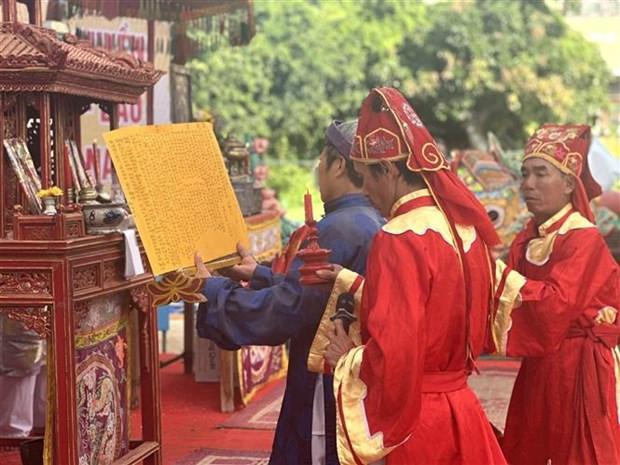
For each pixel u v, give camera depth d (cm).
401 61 2148
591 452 396
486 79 2091
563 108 2123
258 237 634
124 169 335
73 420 340
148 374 407
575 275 379
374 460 289
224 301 343
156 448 407
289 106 2098
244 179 639
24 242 334
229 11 666
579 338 399
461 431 299
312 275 316
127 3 650
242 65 2059
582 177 418
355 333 314
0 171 365
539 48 2116
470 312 302
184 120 757
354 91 2125
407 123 303
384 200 308
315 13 2128
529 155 412
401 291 287
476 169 813
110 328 381
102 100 400
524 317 360
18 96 364
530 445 409
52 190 347
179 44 742
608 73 2172
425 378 299
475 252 304
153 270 330
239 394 634
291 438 356
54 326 336
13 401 483
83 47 388
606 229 843
